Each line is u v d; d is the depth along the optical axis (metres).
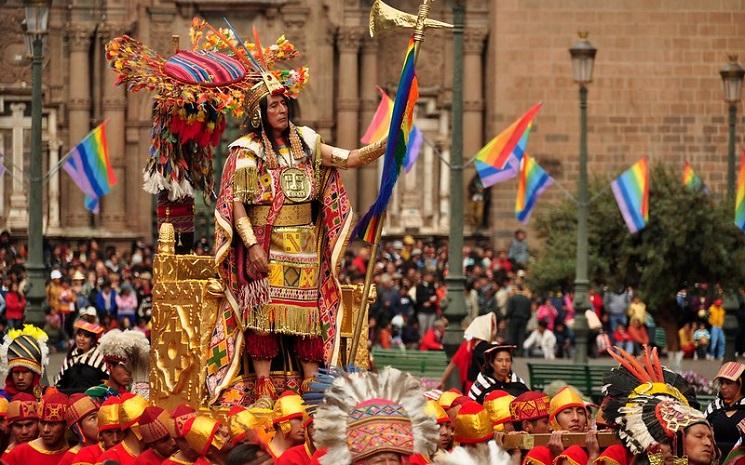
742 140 116.88
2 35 118.19
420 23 27.34
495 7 116.56
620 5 116.31
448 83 119.12
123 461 26.64
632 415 24.16
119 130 117.69
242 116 30.11
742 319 89.75
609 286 90.00
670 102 116.69
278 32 118.56
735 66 86.25
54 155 116.06
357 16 118.31
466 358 38.97
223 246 26.86
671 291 88.56
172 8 117.69
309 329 27.17
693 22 116.38
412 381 17.84
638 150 116.69
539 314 86.25
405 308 88.56
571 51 74.56
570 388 28.20
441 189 118.38
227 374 27.11
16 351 33.53
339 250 27.36
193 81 29.36
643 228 88.88
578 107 116.12
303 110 119.00
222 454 25.00
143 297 87.69
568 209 97.69
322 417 17.80
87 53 116.94
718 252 88.12
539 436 26.78
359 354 28.75
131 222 118.69
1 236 102.94
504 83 116.31
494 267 96.12
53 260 102.62
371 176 118.50
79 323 37.91
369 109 118.94
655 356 26.34
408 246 104.00
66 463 28.09
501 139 82.88
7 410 30.38
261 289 26.88
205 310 27.36
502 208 115.88
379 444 17.30
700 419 23.67
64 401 28.95
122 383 34.66
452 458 16.95
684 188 89.31
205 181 31.47
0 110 116.88
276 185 27.03
